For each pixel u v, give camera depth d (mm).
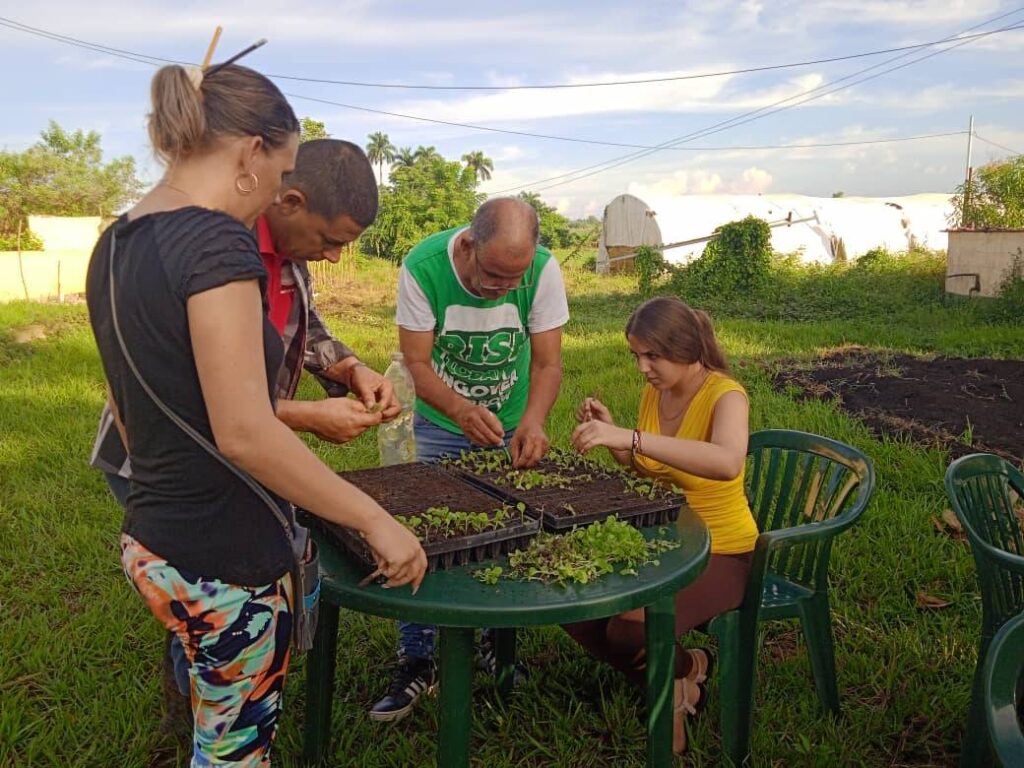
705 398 2965
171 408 1625
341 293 22062
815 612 2969
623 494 2656
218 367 1554
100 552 4434
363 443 6352
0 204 29844
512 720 3102
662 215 27203
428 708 3156
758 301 18281
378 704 3094
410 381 3244
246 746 1892
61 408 7609
